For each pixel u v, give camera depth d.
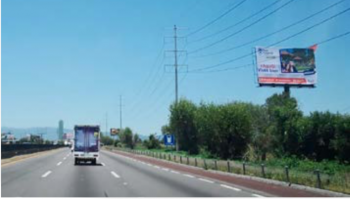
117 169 34.78
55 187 20.09
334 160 50.75
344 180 20.97
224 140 60.00
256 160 55.25
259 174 27.02
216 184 22.33
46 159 53.53
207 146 64.81
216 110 61.19
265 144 60.50
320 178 20.98
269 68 70.12
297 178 22.58
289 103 60.62
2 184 21.39
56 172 30.27
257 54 69.94
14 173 29.03
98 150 42.91
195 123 76.44
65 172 30.33
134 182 23.02
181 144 81.00
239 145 60.25
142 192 18.20
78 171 31.59
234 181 24.56
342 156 47.91
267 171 26.61
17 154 60.59
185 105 80.19
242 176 28.45
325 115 54.31
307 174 22.86
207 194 17.64
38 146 93.00
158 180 24.47
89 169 34.25
